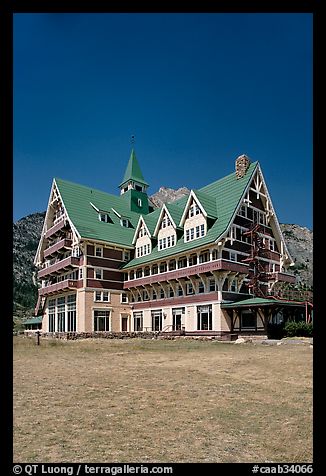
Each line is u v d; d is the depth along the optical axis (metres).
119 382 13.73
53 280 61.94
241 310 39.75
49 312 61.78
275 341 32.62
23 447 7.09
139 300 52.84
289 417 9.16
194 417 9.17
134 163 69.56
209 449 7.03
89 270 50.72
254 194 47.00
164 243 49.31
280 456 6.68
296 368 16.77
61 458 6.54
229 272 40.09
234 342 34.56
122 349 27.36
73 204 55.53
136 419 9.00
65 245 53.41
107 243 51.97
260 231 46.16
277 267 48.09
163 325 46.91
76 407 10.12
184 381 13.94
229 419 8.99
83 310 49.50
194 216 44.97
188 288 44.69
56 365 18.48
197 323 41.84
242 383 13.52
